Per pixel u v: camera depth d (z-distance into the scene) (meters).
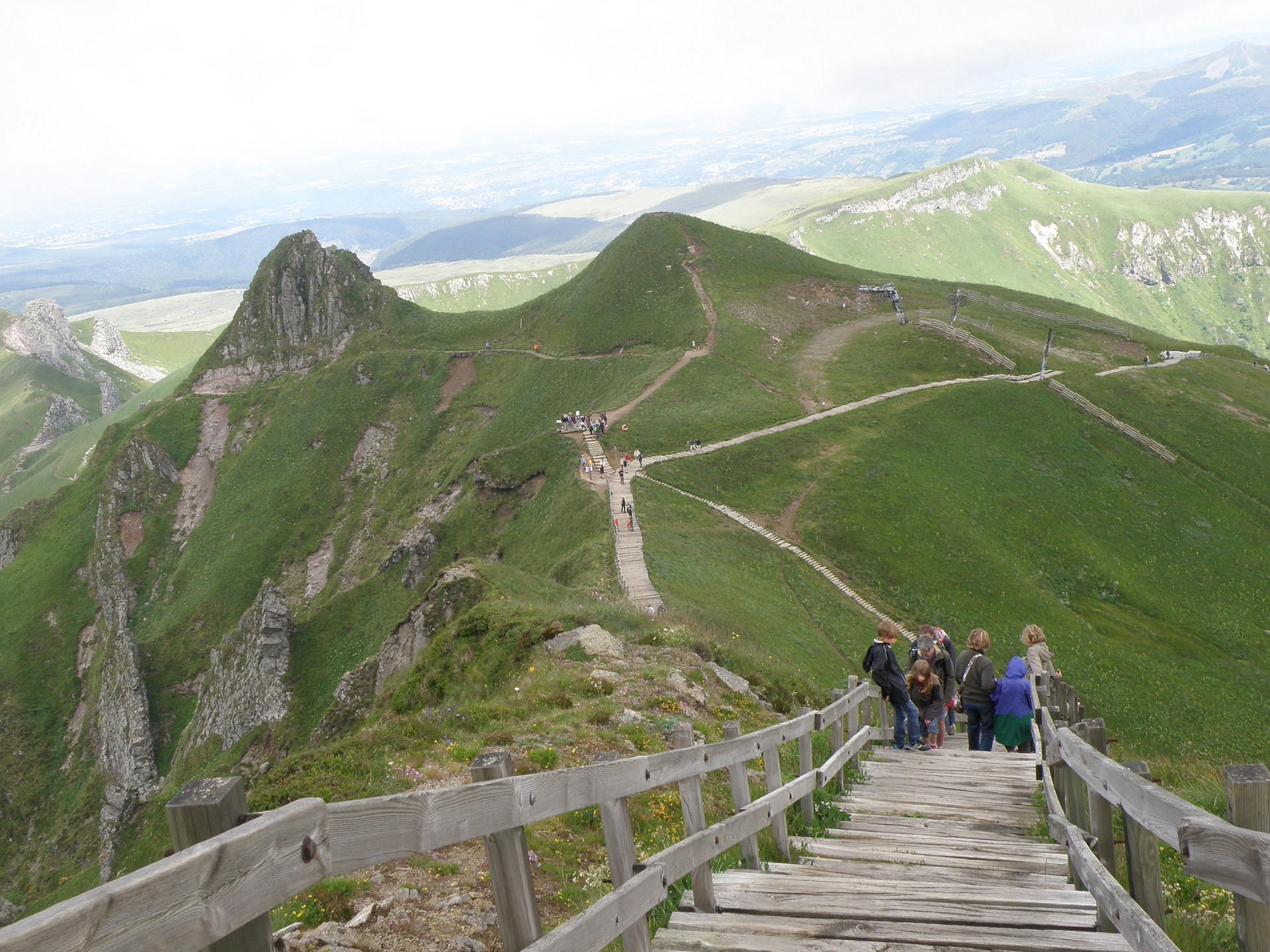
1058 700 17.80
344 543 130.88
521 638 23.28
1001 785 13.41
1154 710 52.38
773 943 6.06
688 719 16.64
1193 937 6.36
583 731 14.70
